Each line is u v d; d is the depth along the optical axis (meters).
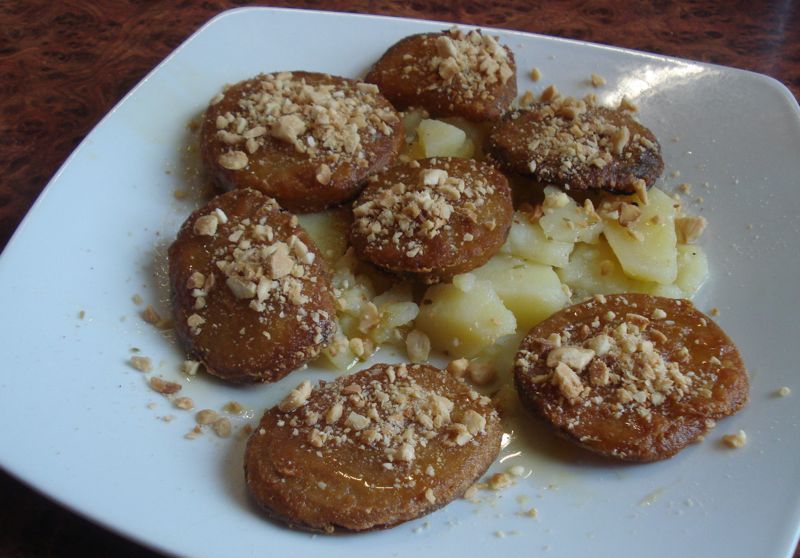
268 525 0.23
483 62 0.33
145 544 0.22
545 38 0.36
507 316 0.29
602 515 0.24
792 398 0.26
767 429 0.25
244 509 0.23
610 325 0.27
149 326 0.27
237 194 0.29
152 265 0.29
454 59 0.33
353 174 0.30
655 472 0.25
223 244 0.28
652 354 0.26
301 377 0.28
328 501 0.22
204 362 0.26
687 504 0.24
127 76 0.38
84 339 0.26
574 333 0.27
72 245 0.28
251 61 0.35
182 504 0.23
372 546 0.22
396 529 0.23
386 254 0.28
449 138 0.32
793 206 0.31
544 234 0.30
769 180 0.32
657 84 0.35
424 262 0.28
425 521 0.23
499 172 0.31
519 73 0.36
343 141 0.30
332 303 0.27
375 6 0.42
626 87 0.35
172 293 0.28
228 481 0.24
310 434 0.24
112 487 0.23
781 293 0.29
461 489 0.23
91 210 0.29
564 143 0.31
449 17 0.42
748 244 0.30
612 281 0.30
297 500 0.22
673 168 0.33
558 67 0.36
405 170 0.30
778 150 0.32
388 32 0.36
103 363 0.26
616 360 0.26
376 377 0.26
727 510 0.24
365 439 0.23
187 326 0.27
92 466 0.23
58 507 0.24
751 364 0.27
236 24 0.35
